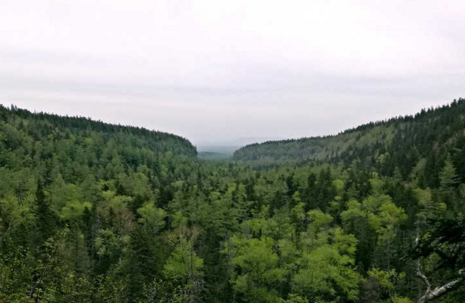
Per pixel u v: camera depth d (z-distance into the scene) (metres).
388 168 141.88
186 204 91.25
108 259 52.09
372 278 44.69
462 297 7.78
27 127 194.50
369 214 71.88
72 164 150.75
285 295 49.62
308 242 57.94
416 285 42.53
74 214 75.75
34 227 59.59
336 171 145.12
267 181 134.88
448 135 153.75
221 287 47.28
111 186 111.38
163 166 199.50
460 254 6.98
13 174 101.12
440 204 70.94
